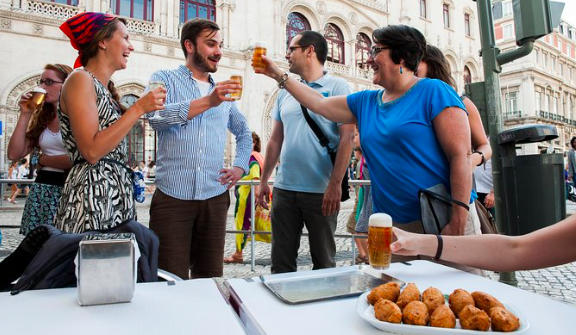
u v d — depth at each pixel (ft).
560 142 120.88
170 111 7.56
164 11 52.11
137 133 52.54
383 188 6.56
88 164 5.88
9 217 30.07
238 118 9.98
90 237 3.37
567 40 137.18
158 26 51.70
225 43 56.59
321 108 7.69
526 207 9.86
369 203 14.11
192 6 55.67
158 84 5.99
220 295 3.50
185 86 8.62
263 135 59.21
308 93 7.86
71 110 5.45
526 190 9.84
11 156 10.21
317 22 66.13
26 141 10.32
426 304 3.05
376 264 4.35
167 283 3.83
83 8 46.14
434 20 84.48
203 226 8.52
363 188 15.65
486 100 11.53
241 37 58.03
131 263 3.30
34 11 43.55
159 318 2.93
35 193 9.86
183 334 2.65
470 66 94.02
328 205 8.55
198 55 8.71
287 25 64.44
